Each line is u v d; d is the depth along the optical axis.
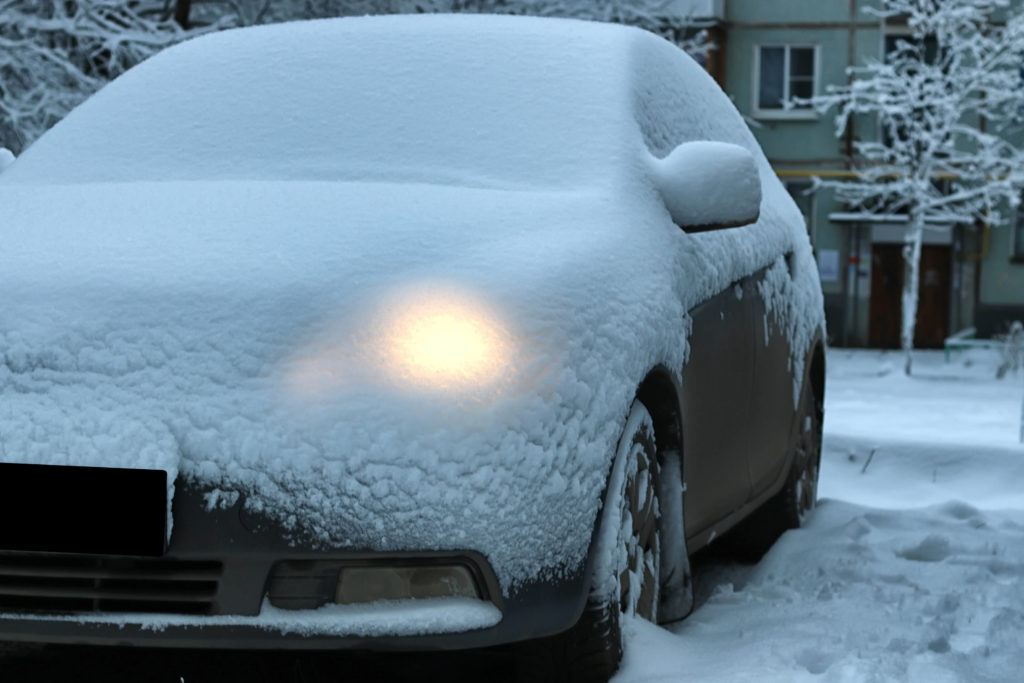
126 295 2.80
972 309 32.44
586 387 2.88
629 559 3.16
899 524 5.61
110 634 2.63
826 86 32.50
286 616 2.62
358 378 2.67
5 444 2.64
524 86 3.99
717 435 4.00
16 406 2.68
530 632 2.72
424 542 2.62
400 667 3.41
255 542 2.59
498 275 2.92
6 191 3.70
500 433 2.69
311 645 2.62
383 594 2.64
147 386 2.67
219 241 3.02
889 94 30.58
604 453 2.90
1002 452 7.63
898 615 3.83
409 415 2.64
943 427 14.12
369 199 3.29
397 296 2.81
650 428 3.34
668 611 3.59
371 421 2.63
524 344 2.80
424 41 4.24
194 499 2.60
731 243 4.18
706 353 3.80
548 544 2.74
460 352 2.72
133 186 3.57
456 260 2.97
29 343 2.74
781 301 4.88
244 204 3.27
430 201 3.31
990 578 4.50
